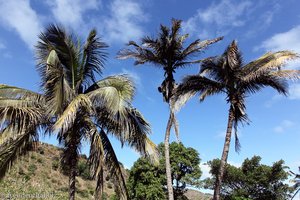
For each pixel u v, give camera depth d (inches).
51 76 467.2
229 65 656.4
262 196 1697.8
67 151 505.4
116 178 534.9
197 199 1919.3
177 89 706.2
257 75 627.8
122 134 529.0
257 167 1718.8
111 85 517.0
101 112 529.0
